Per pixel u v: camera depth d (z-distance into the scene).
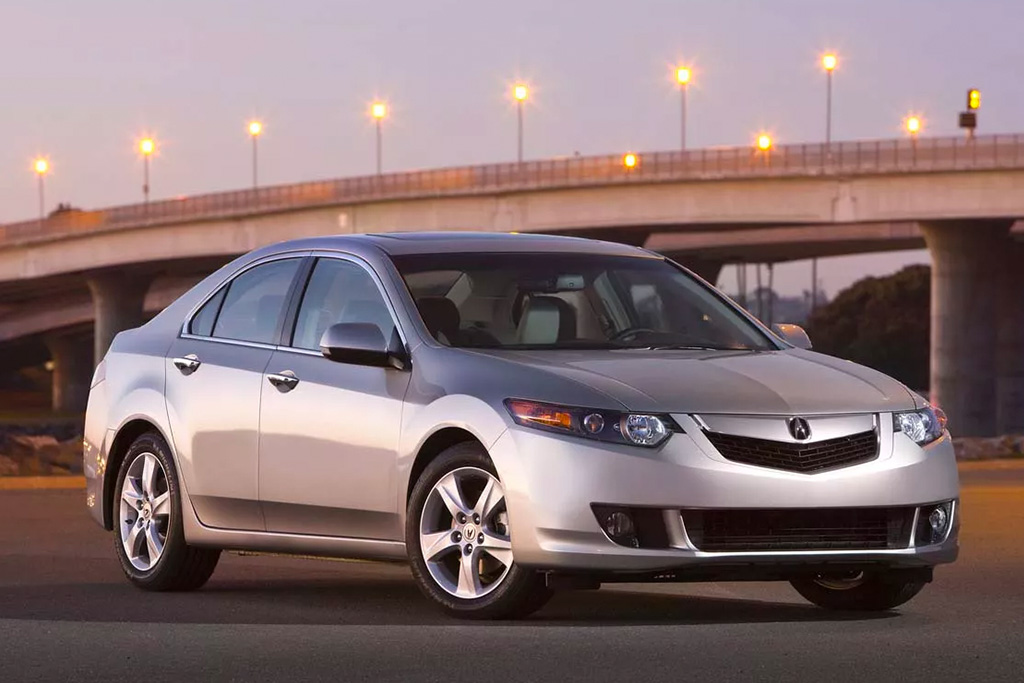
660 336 13.34
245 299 14.50
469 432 12.09
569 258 13.82
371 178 122.25
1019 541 19.23
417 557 12.38
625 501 11.42
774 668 9.86
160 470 14.74
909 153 99.81
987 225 111.81
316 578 15.60
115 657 10.45
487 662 10.11
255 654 10.49
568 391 11.73
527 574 11.78
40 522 22.36
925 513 12.20
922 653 10.40
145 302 180.12
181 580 14.48
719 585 14.84
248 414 13.82
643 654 10.34
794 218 103.75
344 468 13.00
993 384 112.31
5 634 11.45
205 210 134.25
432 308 13.02
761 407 11.73
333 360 12.99
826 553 11.72
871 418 12.02
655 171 107.75
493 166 115.62
